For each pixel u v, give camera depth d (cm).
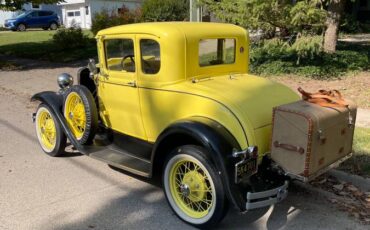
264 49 1055
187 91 385
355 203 412
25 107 839
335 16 1043
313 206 411
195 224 369
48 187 457
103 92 486
